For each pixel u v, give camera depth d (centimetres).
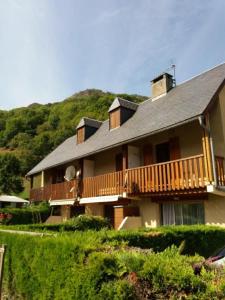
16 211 2181
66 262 503
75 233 705
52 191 2330
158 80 1920
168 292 355
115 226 1574
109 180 1656
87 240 543
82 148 2156
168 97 1739
